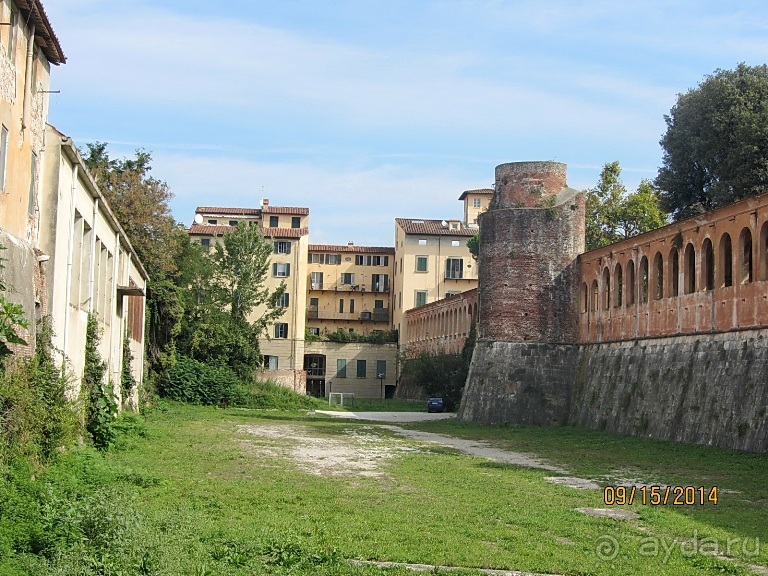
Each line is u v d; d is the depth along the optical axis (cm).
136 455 3344
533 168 6294
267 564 1766
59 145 2978
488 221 6359
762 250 4219
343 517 2277
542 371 6134
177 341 8062
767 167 6850
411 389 10825
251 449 3912
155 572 1623
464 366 8450
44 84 3016
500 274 6256
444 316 10175
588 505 2602
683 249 4966
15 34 2631
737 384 4278
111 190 7188
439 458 3825
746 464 3628
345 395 11631
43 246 2922
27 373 2438
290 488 2752
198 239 11206
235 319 8725
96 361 3656
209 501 2419
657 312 5219
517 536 2100
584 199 6322
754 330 4238
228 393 7544
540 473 3344
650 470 3494
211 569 1686
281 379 10319
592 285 6075
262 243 9012
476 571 1762
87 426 3278
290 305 10900
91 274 3722
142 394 6119
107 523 1792
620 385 5516
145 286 6844
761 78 7281
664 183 7725
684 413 4706
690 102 7450
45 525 1761
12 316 2156
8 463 2131
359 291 12656
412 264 11800
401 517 2303
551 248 6212
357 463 3550
